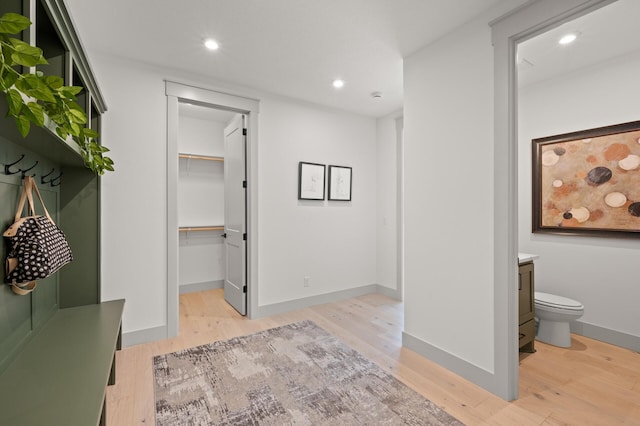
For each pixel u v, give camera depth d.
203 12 1.96
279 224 3.44
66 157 1.77
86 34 2.20
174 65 2.68
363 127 4.13
